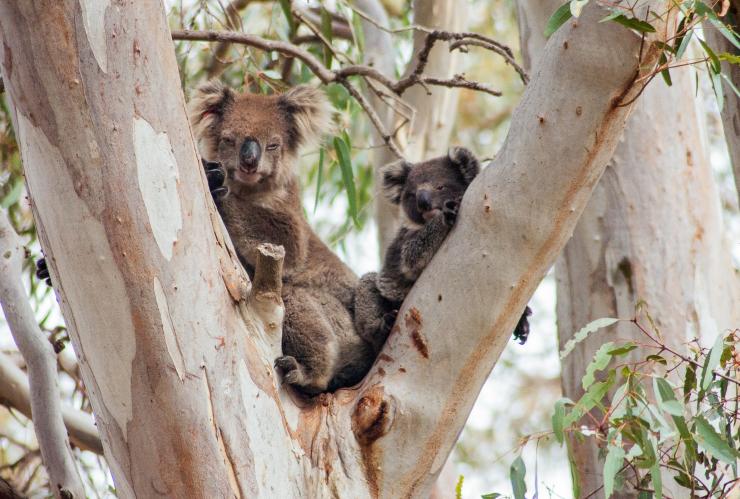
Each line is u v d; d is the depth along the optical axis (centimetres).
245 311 703
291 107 1112
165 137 666
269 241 1009
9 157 1248
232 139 1063
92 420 1022
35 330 834
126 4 661
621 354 733
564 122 689
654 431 702
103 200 642
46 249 666
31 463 1138
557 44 700
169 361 643
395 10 1922
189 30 1086
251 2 1530
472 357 716
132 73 658
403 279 923
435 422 715
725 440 704
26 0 634
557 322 1086
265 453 668
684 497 886
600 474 995
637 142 1043
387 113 1412
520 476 714
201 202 681
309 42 1426
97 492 1072
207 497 643
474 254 715
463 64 1462
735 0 839
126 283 642
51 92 638
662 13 675
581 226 1049
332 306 975
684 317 1009
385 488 706
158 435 645
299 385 909
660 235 1027
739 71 870
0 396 1043
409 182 1057
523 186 702
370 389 727
